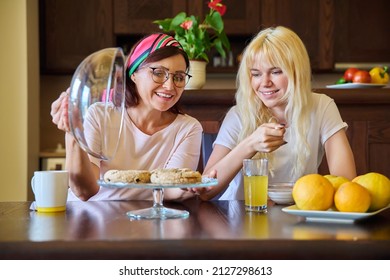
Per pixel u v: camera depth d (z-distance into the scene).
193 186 1.05
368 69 3.55
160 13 3.41
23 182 2.98
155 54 1.38
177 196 1.35
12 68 3.00
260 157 1.69
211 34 3.34
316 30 3.43
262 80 1.64
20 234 0.90
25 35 2.99
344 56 3.45
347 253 0.83
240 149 1.43
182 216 1.09
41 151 3.53
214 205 1.30
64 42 3.41
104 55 1.14
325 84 3.82
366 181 1.06
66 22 3.41
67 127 1.13
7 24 2.99
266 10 3.42
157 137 1.55
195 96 2.33
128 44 3.71
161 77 1.40
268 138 1.38
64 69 3.43
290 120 1.71
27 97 3.01
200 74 2.41
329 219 1.02
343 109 2.44
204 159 1.89
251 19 3.43
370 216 1.01
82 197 1.38
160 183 1.10
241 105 1.72
